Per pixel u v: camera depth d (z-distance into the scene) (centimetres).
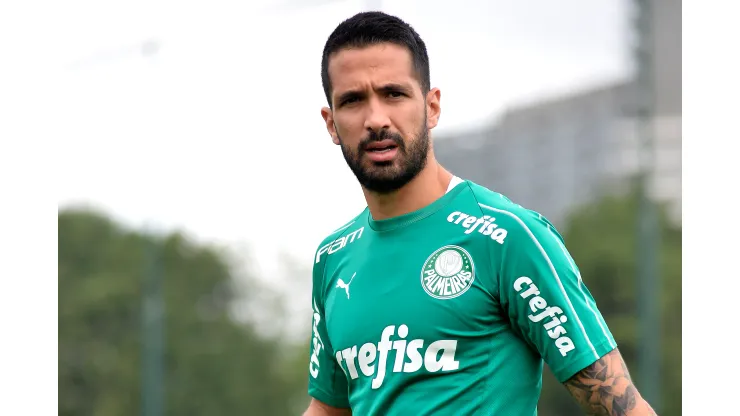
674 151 2458
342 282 816
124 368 3728
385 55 756
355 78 757
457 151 2688
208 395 3359
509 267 724
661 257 2673
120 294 3688
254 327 3366
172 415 3275
